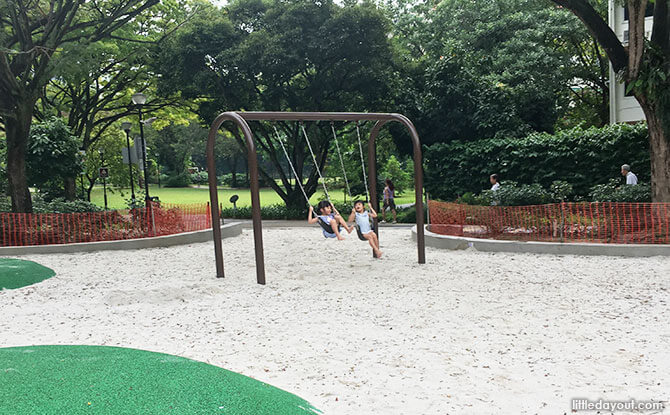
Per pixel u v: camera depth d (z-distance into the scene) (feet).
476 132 81.76
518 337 19.25
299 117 32.37
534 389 14.76
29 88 54.34
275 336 20.06
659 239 35.47
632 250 34.01
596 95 111.65
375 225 38.40
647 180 59.41
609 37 41.37
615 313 21.85
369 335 19.94
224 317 22.86
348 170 103.96
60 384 14.55
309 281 30.07
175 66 81.51
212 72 80.38
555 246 35.94
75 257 41.34
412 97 83.82
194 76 80.18
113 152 111.34
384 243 44.62
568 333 19.52
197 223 53.52
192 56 79.77
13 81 51.75
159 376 15.28
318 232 54.19
